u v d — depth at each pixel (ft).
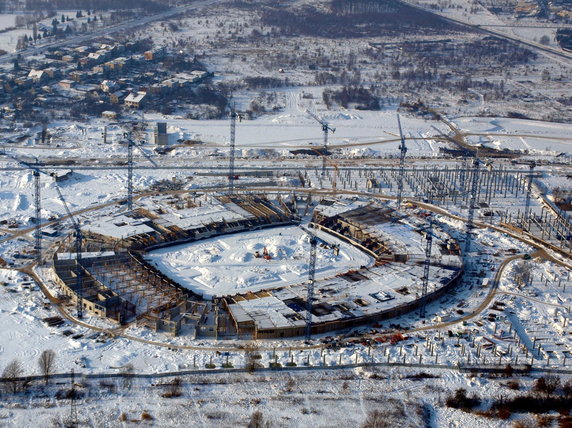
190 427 593.42
